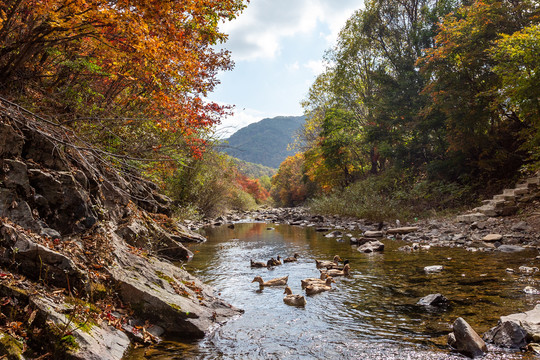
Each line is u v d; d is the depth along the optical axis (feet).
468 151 63.52
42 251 14.64
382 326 17.17
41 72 26.04
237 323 18.17
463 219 51.57
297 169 205.05
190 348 15.05
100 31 20.56
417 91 81.92
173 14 24.41
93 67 26.03
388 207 66.80
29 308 12.48
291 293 23.44
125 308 16.65
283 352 14.64
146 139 32.68
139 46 20.25
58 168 19.11
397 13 95.55
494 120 63.98
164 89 28.96
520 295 20.48
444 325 16.83
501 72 43.37
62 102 26.02
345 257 36.24
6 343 10.84
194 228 68.69
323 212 92.48
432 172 71.00
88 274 16.22
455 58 58.03
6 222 14.94
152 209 38.81
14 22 21.15
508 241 38.34
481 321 16.94
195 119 34.65
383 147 84.38
